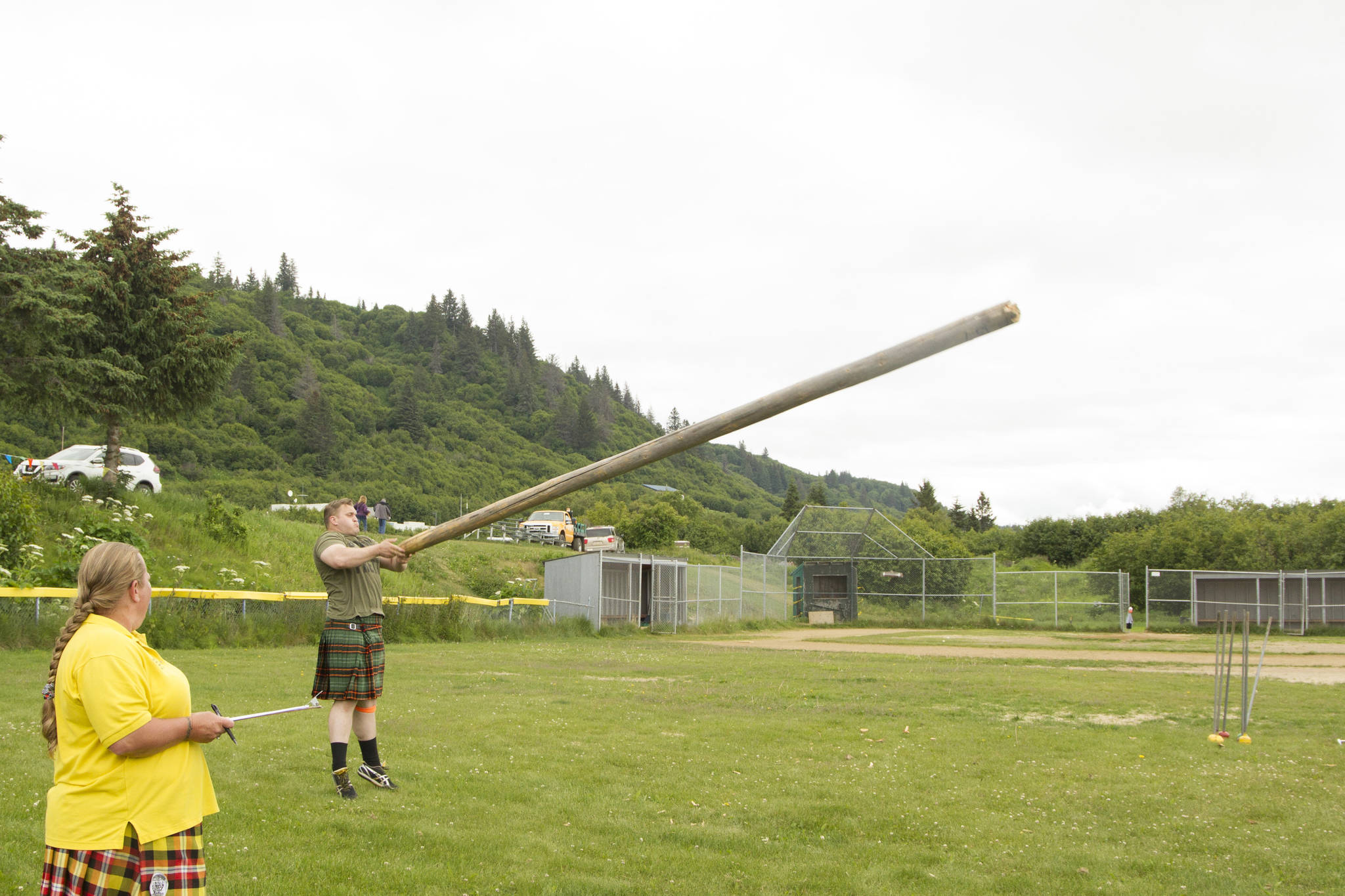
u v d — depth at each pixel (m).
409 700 10.09
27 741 6.65
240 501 72.38
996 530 81.44
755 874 4.55
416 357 178.38
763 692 12.12
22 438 65.25
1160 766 7.49
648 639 26.14
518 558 38.75
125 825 2.60
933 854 4.98
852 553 39.28
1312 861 5.02
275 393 117.06
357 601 5.78
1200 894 4.46
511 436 143.62
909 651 22.50
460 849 4.73
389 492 98.44
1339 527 37.56
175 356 23.89
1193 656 21.73
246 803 5.32
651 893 4.23
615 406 189.75
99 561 2.73
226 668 12.57
